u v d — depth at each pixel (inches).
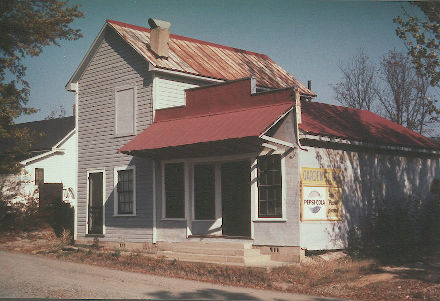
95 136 861.8
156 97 776.9
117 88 832.9
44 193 1135.0
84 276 574.6
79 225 874.1
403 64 928.3
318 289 495.8
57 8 978.7
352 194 708.7
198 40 944.3
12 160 1071.6
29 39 993.5
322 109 826.8
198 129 675.4
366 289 489.4
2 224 1021.8
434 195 863.7
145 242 767.1
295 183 626.8
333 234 668.1
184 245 709.9
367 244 713.0
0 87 983.6
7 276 573.6
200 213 721.6
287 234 626.5
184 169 729.6
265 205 649.6
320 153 666.8
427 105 676.7
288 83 955.3
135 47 791.1
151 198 767.7
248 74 899.4
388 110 971.3
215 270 584.1
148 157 743.1
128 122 813.2
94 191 861.8
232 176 706.8
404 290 479.8
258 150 655.8
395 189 788.6
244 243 645.3
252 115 645.9
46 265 658.8
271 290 496.4
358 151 732.0
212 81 838.5
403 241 767.7
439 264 613.9
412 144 812.0
